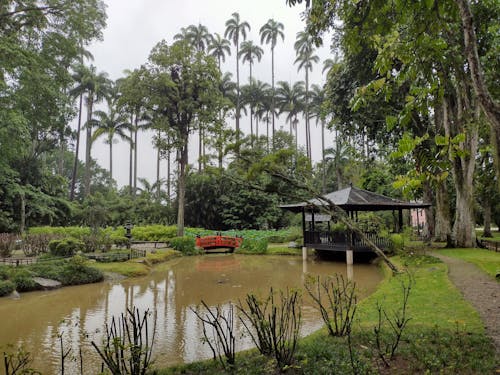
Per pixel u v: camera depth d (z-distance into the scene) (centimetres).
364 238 648
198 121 2539
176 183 3522
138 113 2666
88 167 4266
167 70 2491
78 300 983
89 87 4162
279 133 3616
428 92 374
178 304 921
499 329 511
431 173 358
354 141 2184
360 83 1708
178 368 444
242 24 4938
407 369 379
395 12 434
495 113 336
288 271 1463
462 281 902
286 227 3288
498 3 802
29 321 779
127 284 1220
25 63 1251
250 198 3369
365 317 627
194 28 4541
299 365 398
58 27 1387
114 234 2622
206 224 3397
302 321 684
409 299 732
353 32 461
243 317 766
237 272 1468
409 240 1998
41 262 1343
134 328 406
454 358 396
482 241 1817
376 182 2712
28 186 2777
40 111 1495
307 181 699
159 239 2631
